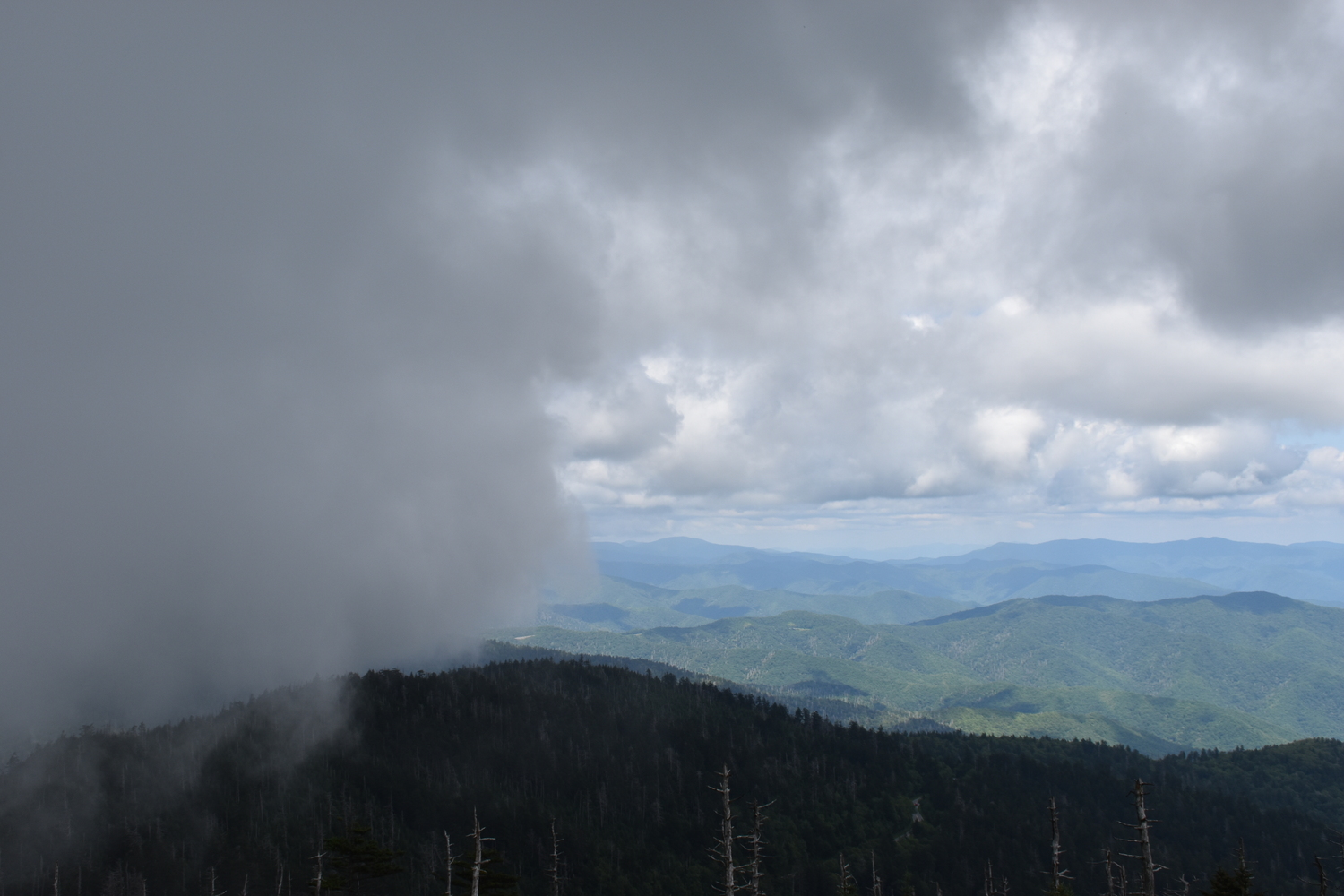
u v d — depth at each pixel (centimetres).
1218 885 8181
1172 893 13425
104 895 18888
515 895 9081
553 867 19438
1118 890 12938
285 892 18600
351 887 10512
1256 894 8081
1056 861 8544
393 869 10431
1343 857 9038
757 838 7169
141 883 18875
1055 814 8638
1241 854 9150
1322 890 8806
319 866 10669
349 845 10212
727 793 6975
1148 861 6788
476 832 9156
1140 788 6938
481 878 8988
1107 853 10838
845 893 16300
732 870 6831
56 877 18288
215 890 18800
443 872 11162
